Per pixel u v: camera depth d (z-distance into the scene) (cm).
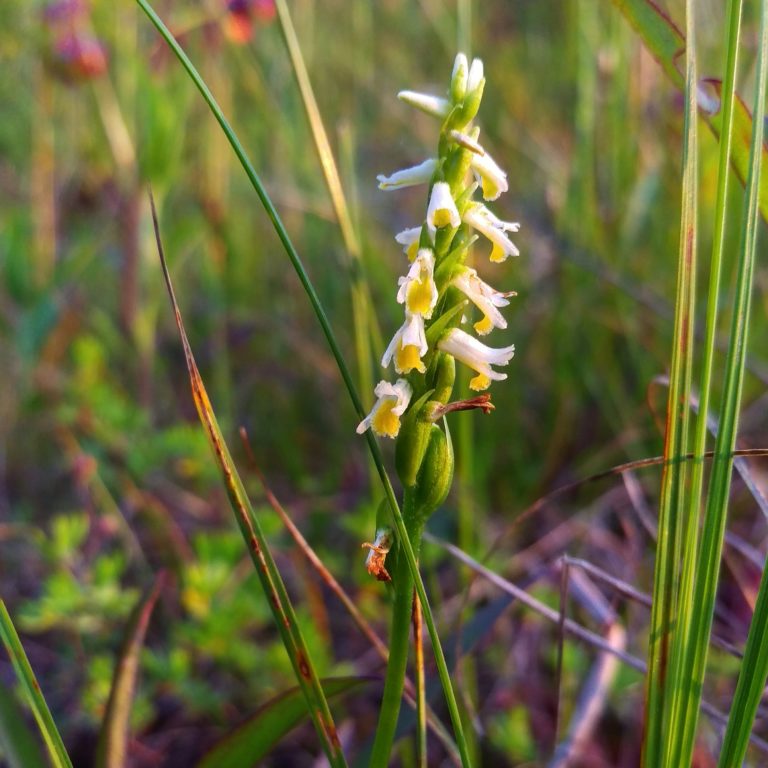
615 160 45
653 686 19
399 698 17
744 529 36
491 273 48
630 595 24
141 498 38
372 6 68
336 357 18
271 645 33
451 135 16
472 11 62
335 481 43
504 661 32
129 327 45
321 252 53
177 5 48
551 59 61
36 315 44
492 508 41
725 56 18
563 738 28
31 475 44
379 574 17
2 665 34
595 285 43
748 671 18
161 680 30
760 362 42
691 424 25
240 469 42
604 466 40
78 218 56
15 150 57
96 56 44
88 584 33
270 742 20
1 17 50
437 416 16
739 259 18
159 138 42
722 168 17
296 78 24
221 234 50
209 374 50
